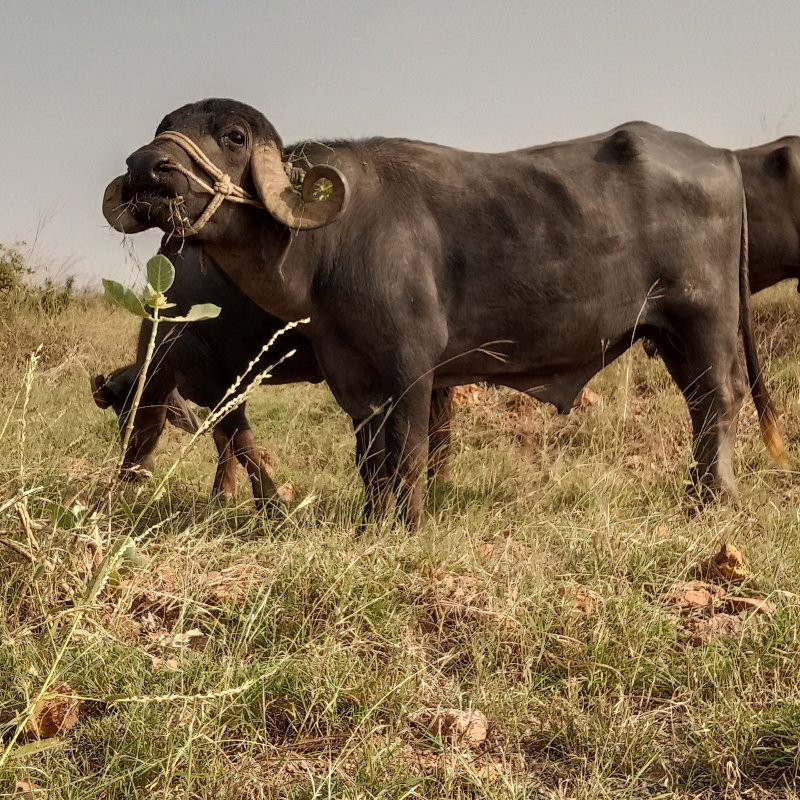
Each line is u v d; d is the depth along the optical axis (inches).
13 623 155.2
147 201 200.2
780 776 136.9
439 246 228.7
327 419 352.5
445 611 171.8
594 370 251.9
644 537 202.7
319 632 162.6
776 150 302.7
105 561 138.4
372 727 142.2
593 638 162.9
